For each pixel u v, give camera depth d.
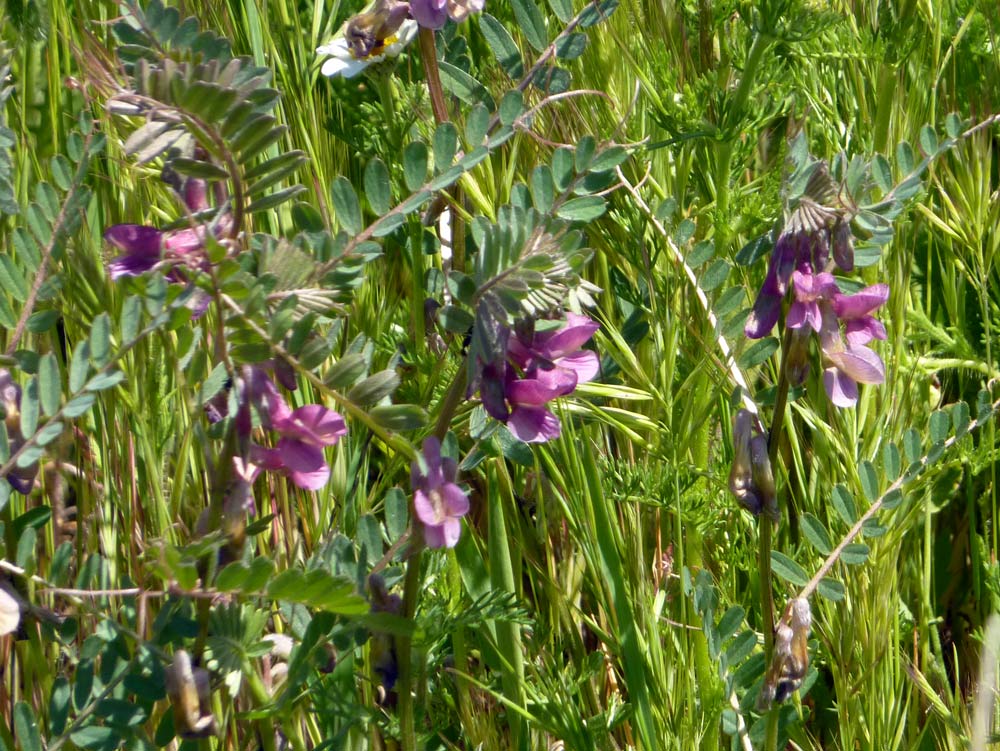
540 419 0.46
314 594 0.44
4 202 0.48
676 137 0.59
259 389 0.44
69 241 0.51
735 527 0.62
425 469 0.44
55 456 0.52
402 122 0.59
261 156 0.57
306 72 0.62
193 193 0.46
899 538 0.60
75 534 0.54
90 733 0.47
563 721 0.57
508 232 0.45
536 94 0.60
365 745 0.53
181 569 0.43
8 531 0.50
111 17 0.56
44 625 0.49
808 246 0.50
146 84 0.42
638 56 0.62
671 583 0.62
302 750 0.51
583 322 0.46
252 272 0.44
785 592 0.61
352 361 0.45
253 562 0.44
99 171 0.55
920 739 0.61
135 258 0.44
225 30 0.60
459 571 0.57
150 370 0.52
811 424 0.62
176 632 0.47
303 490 0.57
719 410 0.61
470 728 0.58
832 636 0.60
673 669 0.58
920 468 0.55
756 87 0.60
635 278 0.62
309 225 0.48
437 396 0.57
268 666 0.53
